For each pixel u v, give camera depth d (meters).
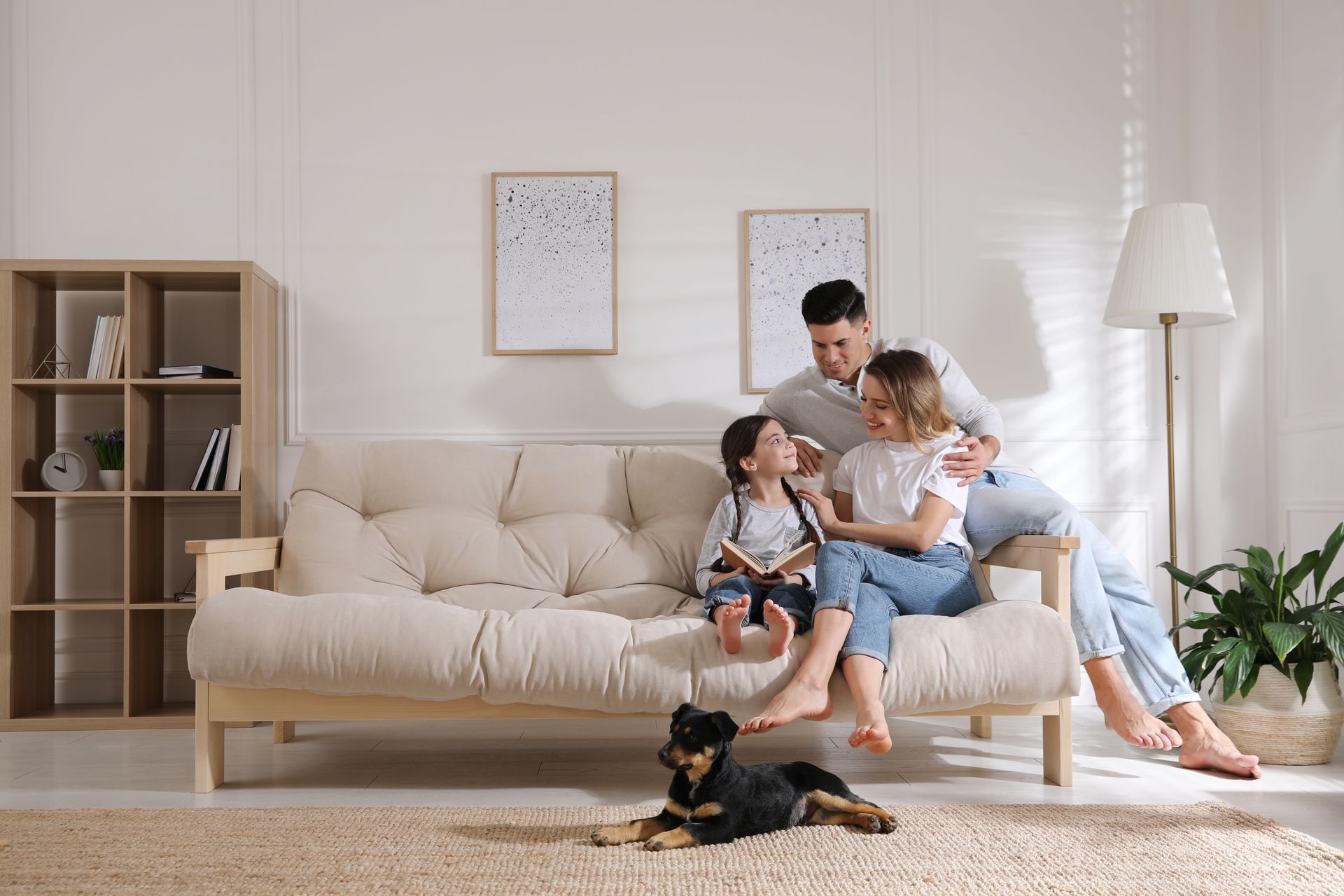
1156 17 2.97
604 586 2.40
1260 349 2.85
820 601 1.83
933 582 1.95
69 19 2.91
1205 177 2.93
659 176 2.96
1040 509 2.06
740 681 1.78
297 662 1.80
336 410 2.89
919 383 2.13
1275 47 2.77
